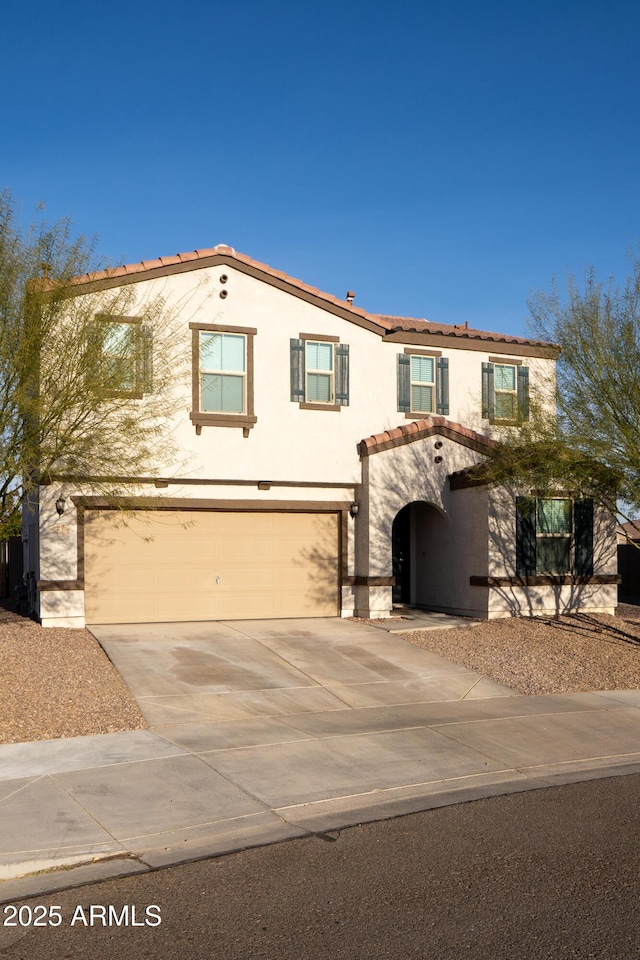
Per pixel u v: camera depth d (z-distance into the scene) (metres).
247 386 17.86
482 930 5.60
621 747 10.61
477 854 7.01
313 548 18.70
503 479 17.47
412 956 5.24
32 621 17.00
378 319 19.38
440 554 20.02
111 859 6.91
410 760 9.78
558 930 5.59
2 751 9.49
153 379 15.00
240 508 17.84
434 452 19.27
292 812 8.06
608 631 17.55
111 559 17.03
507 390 20.95
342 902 6.06
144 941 5.49
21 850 6.91
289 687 12.91
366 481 18.66
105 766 9.09
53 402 12.53
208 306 17.59
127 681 12.63
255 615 18.12
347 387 18.95
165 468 17.05
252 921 5.77
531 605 18.69
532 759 10.01
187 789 8.51
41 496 16.14
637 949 5.32
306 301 18.61
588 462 15.80
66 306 12.95
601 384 15.17
